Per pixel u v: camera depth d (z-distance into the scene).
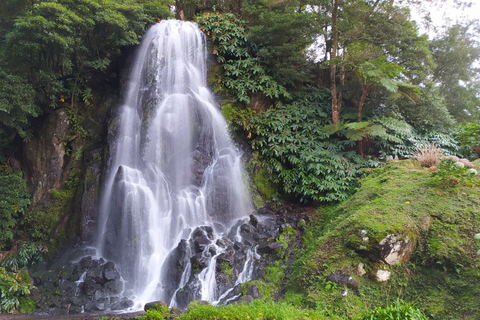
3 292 6.91
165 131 9.52
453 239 6.14
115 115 10.09
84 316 6.45
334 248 6.76
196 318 5.32
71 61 10.01
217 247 7.72
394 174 8.41
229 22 11.47
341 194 9.00
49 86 9.52
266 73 11.14
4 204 8.42
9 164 10.10
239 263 7.62
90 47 10.38
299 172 9.65
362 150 10.13
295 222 9.08
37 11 8.32
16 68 8.56
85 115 10.72
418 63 11.49
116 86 11.45
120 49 11.29
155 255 8.24
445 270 5.98
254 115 10.57
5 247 8.78
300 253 7.93
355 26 10.76
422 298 5.89
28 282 7.54
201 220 8.87
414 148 9.99
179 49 10.73
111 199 8.80
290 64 11.00
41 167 9.76
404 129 9.73
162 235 8.58
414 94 10.07
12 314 6.75
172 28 11.00
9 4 8.74
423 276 6.12
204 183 9.23
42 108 10.24
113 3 9.87
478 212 6.29
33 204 9.40
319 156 9.72
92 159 9.60
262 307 5.45
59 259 8.57
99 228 8.86
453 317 5.46
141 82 10.41
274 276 7.43
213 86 10.63
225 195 9.33
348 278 6.17
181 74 10.39
